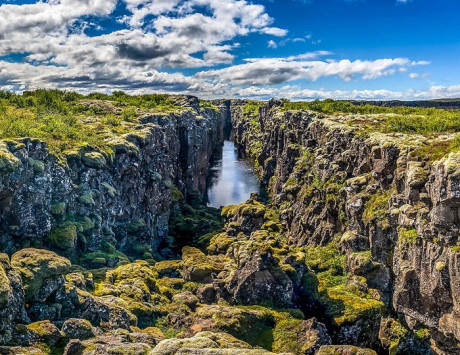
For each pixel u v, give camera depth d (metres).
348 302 52.12
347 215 66.00
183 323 44.06
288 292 51.31
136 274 54.22
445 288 44.66
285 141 124.31
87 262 56.34
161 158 96.56
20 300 31.42
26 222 50.22
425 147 55.81
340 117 99.00
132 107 122.50
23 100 105.31
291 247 78.44
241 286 51.59
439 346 47.66
